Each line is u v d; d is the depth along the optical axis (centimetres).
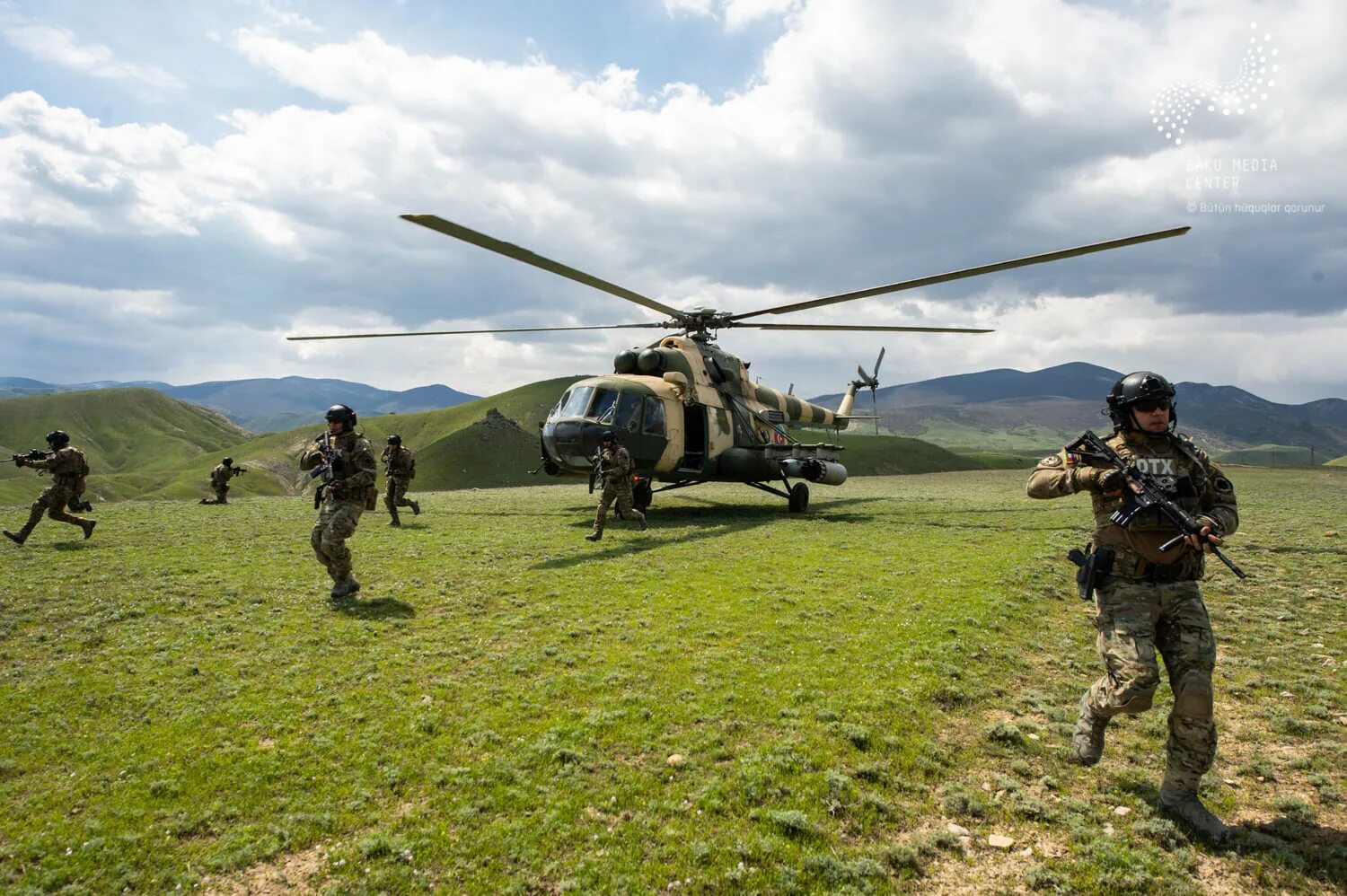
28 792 393
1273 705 536
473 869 335
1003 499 2234
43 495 1087
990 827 379
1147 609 394
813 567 983
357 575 912
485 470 13562
